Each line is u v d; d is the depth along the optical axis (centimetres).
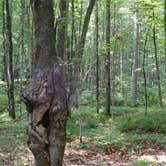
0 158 1007
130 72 4553
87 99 2903
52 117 580
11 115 1859
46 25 592
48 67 596
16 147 1147
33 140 584
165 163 988
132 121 1575
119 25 3838
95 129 1555
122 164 1003
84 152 1149
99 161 1038
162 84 3728
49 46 597
